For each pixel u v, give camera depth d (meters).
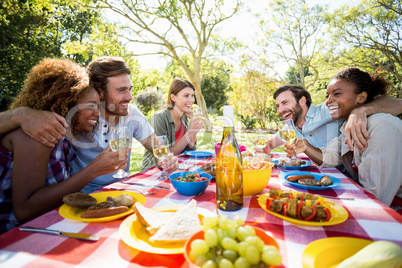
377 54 15.29
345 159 1.74
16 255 0.61
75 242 0.68
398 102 1.56
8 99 12.77
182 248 0.63
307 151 1.82
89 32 20.45
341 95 1.78
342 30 15.20
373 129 1.39
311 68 19.64
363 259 0.50
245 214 0.89
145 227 0.72
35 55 14.32
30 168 0.96
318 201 0.87
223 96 34.28
